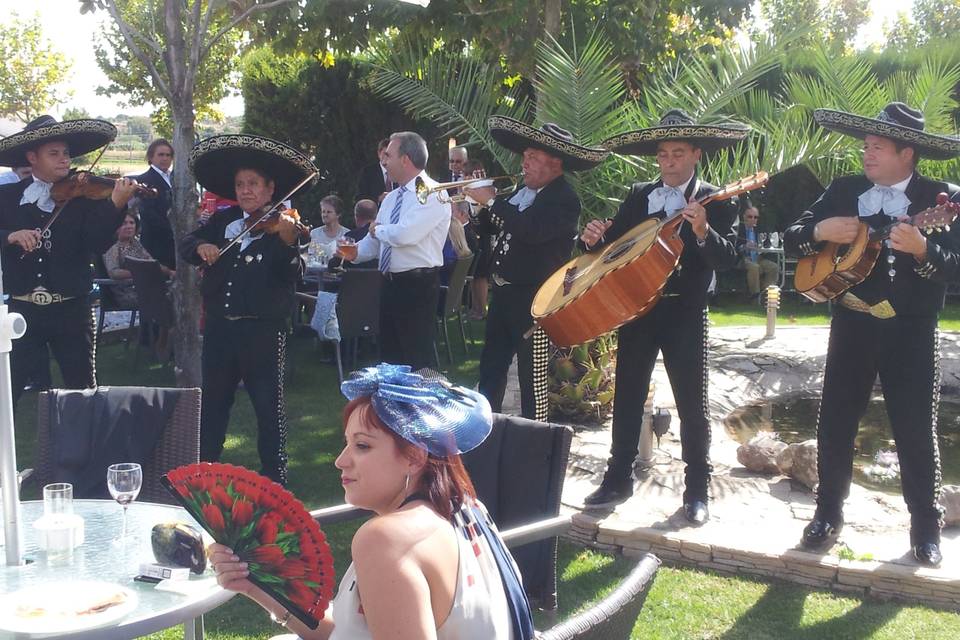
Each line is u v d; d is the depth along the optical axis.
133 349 8.99
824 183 7.12
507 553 2.08
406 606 1.79
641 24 9.33
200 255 4.97
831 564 4.26
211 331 5.03
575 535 4.79
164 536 2.66
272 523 2.17
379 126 12.68
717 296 13.65
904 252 4.09
